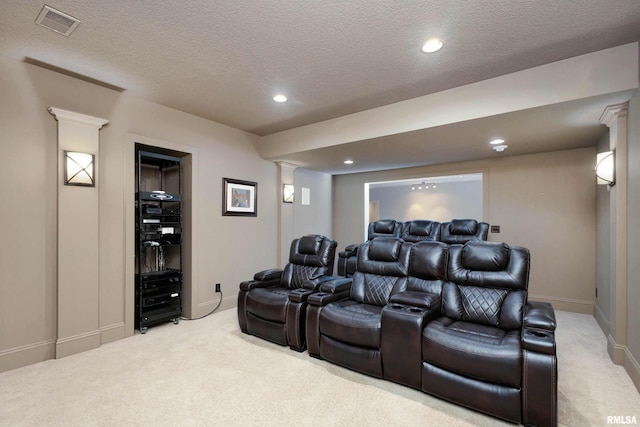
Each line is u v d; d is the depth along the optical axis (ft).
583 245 13.88
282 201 17.11
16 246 8.50
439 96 10.50
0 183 8.27
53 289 9.12
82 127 9.53
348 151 14.53
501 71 9.05
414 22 6.81
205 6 6.30
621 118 8.65
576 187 14.06
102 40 7.56
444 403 6.92
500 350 6.24
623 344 8.67
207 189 13.51
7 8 6.34
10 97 8.43
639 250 7.63
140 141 11.20
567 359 9.09
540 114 9.37
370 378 8.03
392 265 9.86
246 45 7.76
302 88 10.28
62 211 9.14
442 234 15.39
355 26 6.97
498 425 6.18
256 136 15.93
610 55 7.84
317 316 9.15
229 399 7.06
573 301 14.01
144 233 11.37
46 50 8.03
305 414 6.52
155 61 8.58
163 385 7.64
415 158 16.20
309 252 11.74
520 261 8.03
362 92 10.60
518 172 15.42
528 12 6.46
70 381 7.79
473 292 8.35
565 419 6.34
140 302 11.14
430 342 7.06
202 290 13.25
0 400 6.96
